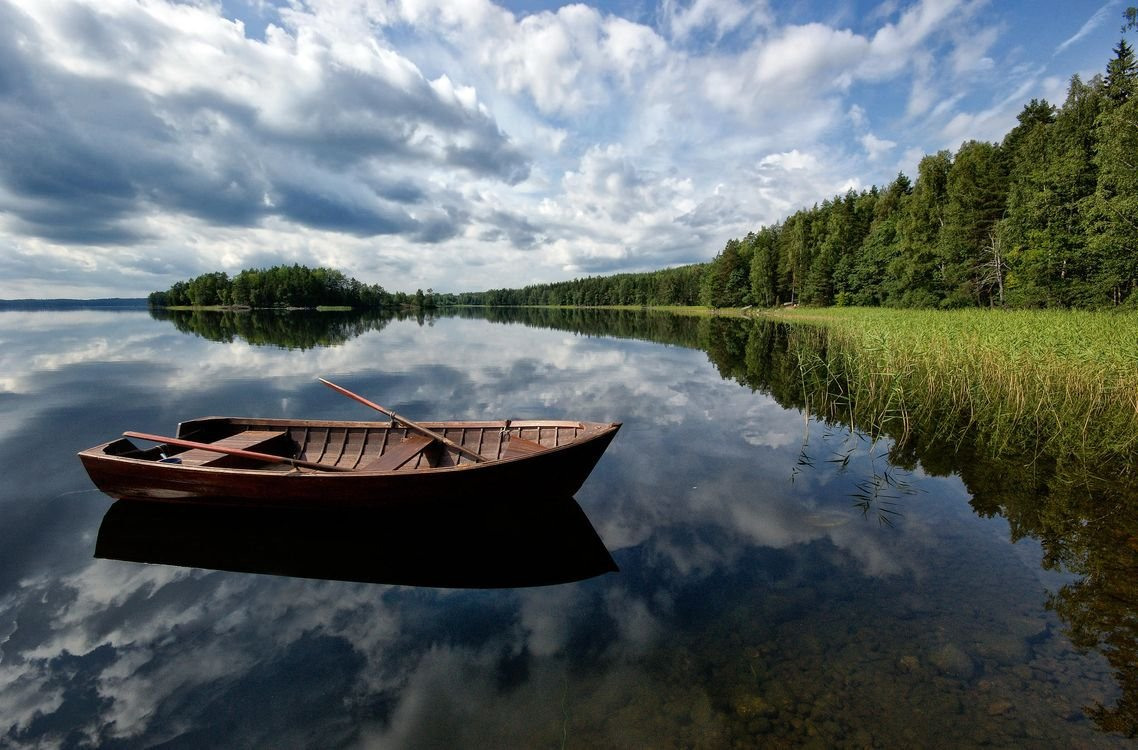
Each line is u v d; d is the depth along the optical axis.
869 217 65.75
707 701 3.93
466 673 4.34
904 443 10.78
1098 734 3.53
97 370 20.77
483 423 8.98
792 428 12.24
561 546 6.65
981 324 19.78
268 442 8.85
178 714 3.96
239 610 5.32
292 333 41.22
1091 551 6.13
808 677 4.16
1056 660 4.27
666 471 9.32
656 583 5.71
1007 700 3.86
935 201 44.75
